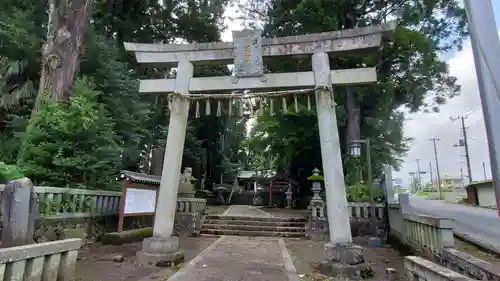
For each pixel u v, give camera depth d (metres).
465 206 21.56
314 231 10.91
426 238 6.20
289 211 18.41
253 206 24.08
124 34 18.59
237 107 7.34
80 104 9.19
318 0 13.74
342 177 6.45
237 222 12.78
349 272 5.71
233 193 28.75
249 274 5.67
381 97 14.95
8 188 4.05
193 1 20.05
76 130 8.77
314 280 5.49
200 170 26.64
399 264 6.83
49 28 10.87
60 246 4.06
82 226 7.96
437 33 15.45
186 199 12.28
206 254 7.55
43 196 6.83
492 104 1.88
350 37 6.89
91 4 11.86
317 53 7.01
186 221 11.60
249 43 7.24
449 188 47.56
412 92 15.72
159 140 19.42
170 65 7.82
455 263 4.64
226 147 31.28
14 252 3.27
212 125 26.50
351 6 14.78
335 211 6.29
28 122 9.92
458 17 14.57
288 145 18.45
